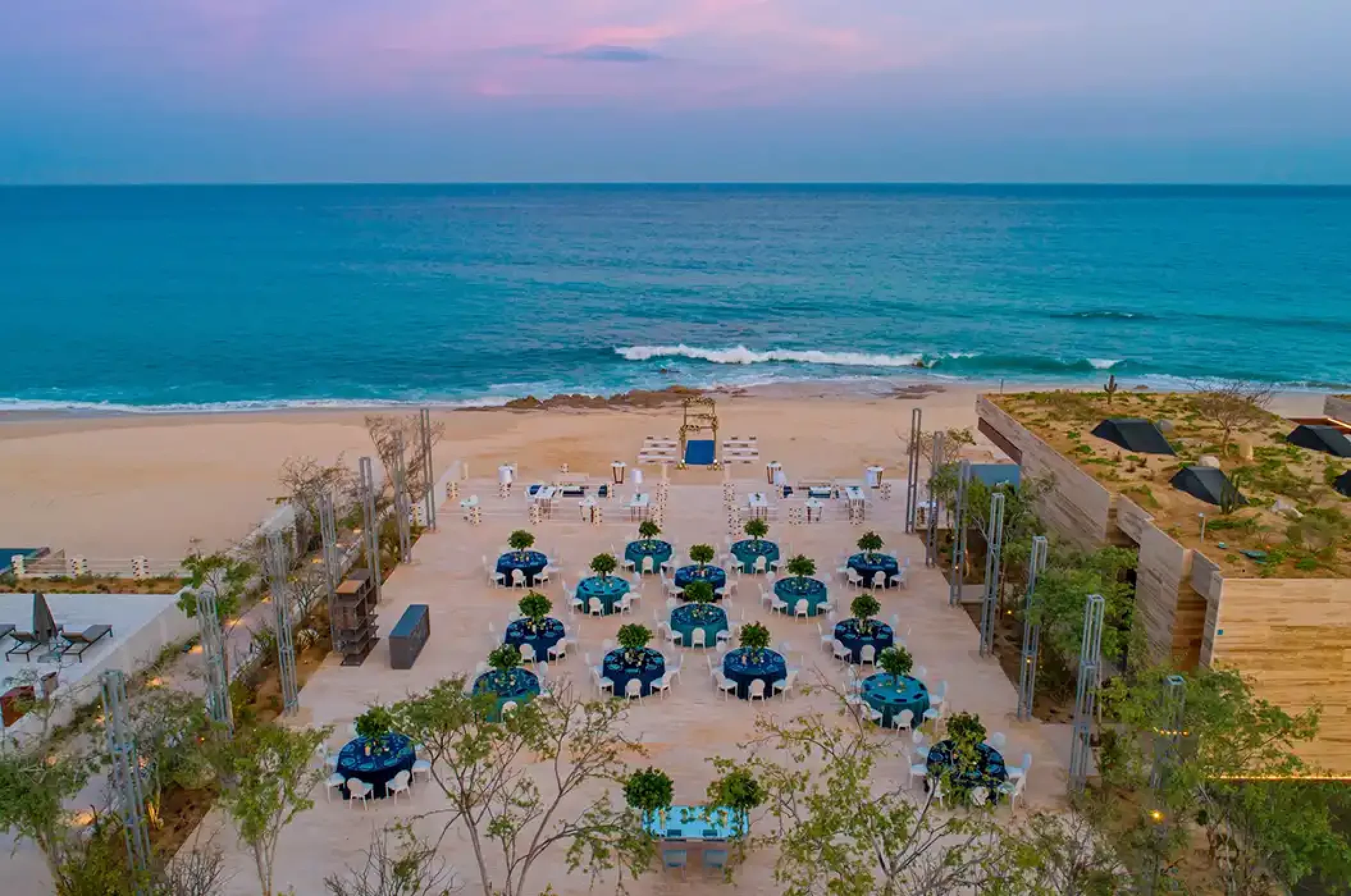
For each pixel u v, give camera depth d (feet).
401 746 66.59
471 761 51.31
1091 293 361.92
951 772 57.77
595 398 202.08
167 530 121.80
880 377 230.48
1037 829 51.13
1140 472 92.07
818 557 110.11
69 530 121.70
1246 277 407.23
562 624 87.25
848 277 410.31
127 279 399.03
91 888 52.70
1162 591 74.28
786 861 57.67
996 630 91.71
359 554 107.96
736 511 121.70
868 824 48.16
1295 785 56.75
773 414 185.57
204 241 571.28
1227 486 81.00
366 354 257.55
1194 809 58.18
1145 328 294.25
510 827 52.75
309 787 56.29
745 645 79.46
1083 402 123.95
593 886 57.26
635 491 127.03
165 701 61.67
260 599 92.22
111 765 57.62
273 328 293.02
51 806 50.57
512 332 288.92
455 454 155.84
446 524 120.37
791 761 69.62
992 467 117.91
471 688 79.71
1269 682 66.59
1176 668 66.44
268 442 164.76
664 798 56.54
